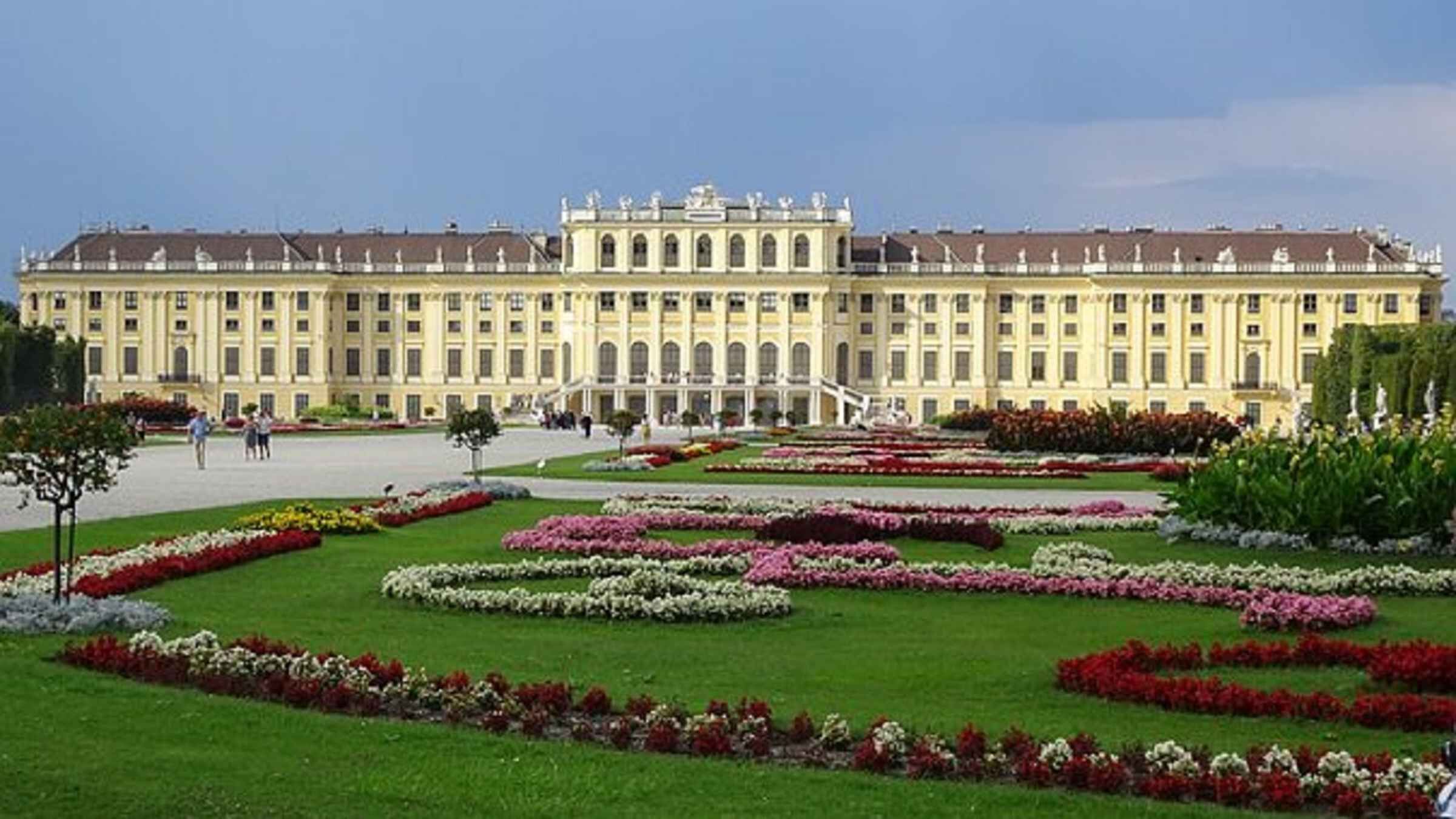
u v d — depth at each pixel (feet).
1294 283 631.56
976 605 115.65
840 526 152.56
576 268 653.30
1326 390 518.37
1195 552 144.46
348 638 98.17
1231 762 62.95
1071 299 647.97
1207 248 649.61
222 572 129.70
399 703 76.02
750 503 195.00
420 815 57.72
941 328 651.25
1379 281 626.64
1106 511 184.85
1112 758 63.93
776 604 109.40
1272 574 124.47
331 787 60.70
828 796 60.59
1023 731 70.59
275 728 69.97
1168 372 641.81
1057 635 102.22
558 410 637.30
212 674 79.61
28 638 93.40
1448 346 440.86
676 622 106.32
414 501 192.95
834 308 650.84
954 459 315.58
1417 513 139.74
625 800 59.98
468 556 142.51
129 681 79.77
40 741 66.64
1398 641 99.04
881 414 618.03
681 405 648.38
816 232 647.56
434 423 601.62
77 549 142.31
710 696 80.48
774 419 618.44
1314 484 143.23
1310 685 82.28
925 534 155.53
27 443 98.99
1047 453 331.77
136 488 227.81
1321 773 62.13
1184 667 86.74
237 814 57.16
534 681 83.71
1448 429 147.74
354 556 142.00
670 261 652.89
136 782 60.59
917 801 60.03
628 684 83.51
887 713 75.87
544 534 151.43
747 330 649.61
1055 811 59.31
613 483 251.39
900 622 107.65
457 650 93.97
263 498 208.44
